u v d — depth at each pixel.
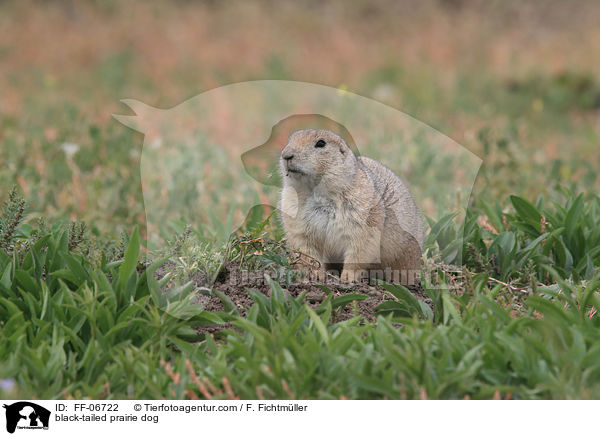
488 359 6.85
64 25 36.34
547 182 14.72
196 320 8.07
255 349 7.25
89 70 30.70
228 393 6.64
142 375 6.96
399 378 6.58
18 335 7.17
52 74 29.59
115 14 37.94
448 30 37.28
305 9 40.47
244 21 37.75
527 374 6.72
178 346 7.57
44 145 16.19
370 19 39.66
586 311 8.45
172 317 7.79
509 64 31.00
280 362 6.71
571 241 10.20
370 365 6.72
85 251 9.20
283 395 6.64
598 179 16.14
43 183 13.96
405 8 40.81
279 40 35.19
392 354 6.64
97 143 16.03
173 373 7.04
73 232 9.12
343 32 36.91
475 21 38.56
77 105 23.33
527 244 10.30
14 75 28.88
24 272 8.01
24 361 6.79
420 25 38.38
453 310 7.53
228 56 32.75
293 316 7.84
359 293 8.92
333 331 7.68
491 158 15.78
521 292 8.71
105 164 15.52
